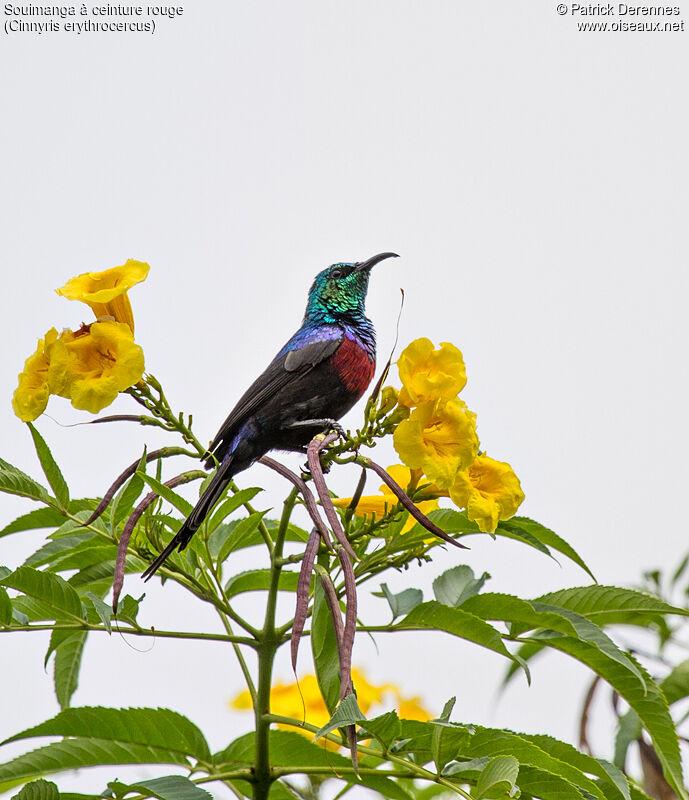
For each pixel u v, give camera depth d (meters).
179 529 6.68
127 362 6.57
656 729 6.93
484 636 6.57
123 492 6.65
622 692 6.98
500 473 6.88
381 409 6.80
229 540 6.91
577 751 6.53
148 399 7.05
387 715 5.85
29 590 6.61
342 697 5.54
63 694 8.23
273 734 7.01
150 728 6.86
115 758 6.81
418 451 6.45
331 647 6.57
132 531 6.86
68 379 6.57
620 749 7.91
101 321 6.75
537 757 6.16
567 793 6.04
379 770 6.22
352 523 7.57
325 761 7.06
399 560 7.20
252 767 6.88
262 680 6.95
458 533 7.23
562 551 7.30
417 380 6.57
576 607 7.24
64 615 6.77
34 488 6.99
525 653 8.96
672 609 7.07
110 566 7.88
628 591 7.12
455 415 6.58
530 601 7.27
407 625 6.76
